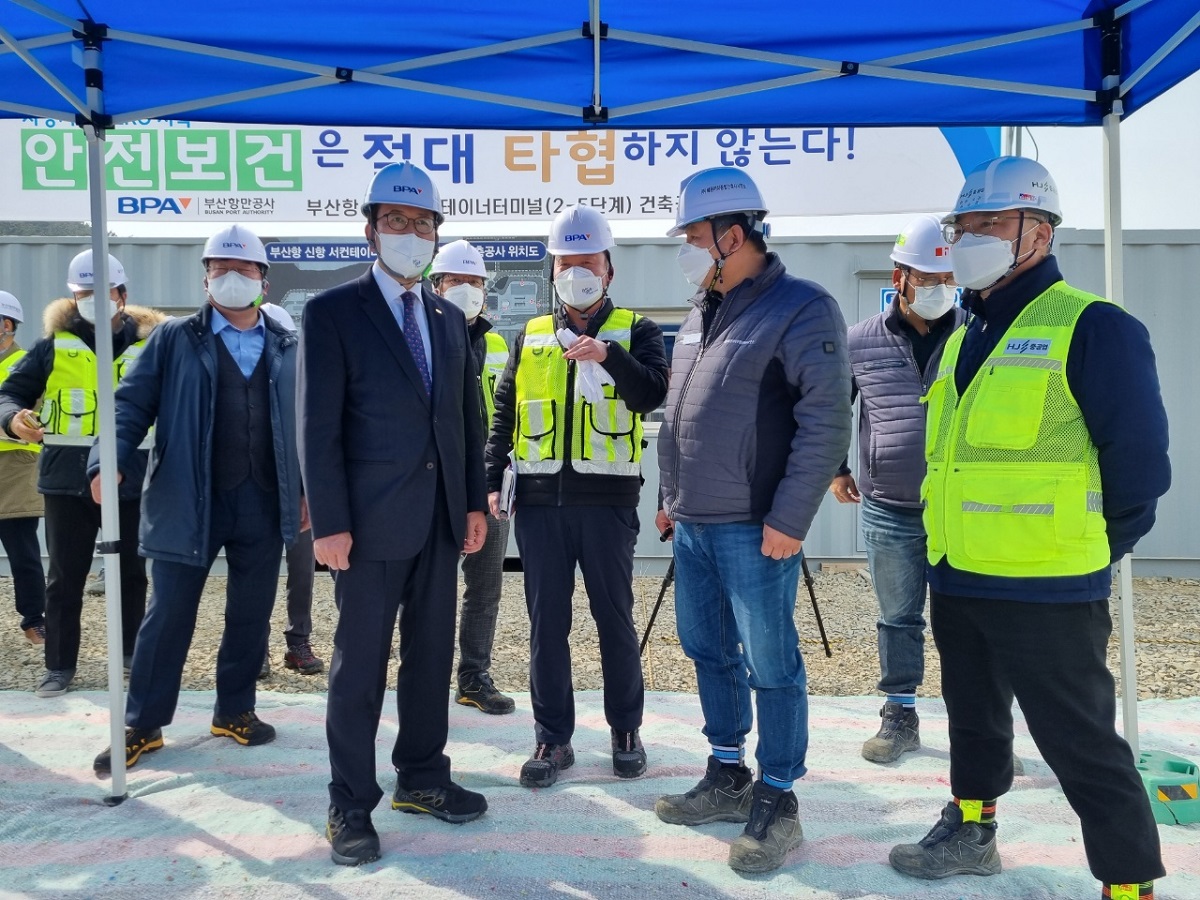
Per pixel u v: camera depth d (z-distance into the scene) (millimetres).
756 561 2684
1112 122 3209
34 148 7004
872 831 2965
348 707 2760
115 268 4461
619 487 3299
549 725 3393
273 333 3707
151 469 3508
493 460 3621
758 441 2664
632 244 7328
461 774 3404
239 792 3254
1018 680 2350
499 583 4277
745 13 2922
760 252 2771
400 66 3162
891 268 7273
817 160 6969
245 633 3738
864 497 3695
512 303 7340
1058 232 7289
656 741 3805
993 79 3242
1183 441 7418
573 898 2549
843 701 4398
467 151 7039
